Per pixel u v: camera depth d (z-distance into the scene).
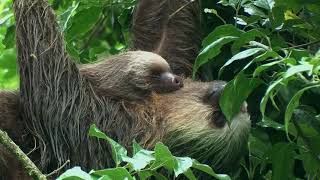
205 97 12.05
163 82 12.10
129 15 14.09
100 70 12.27
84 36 15.08
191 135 11.84
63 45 11.62
